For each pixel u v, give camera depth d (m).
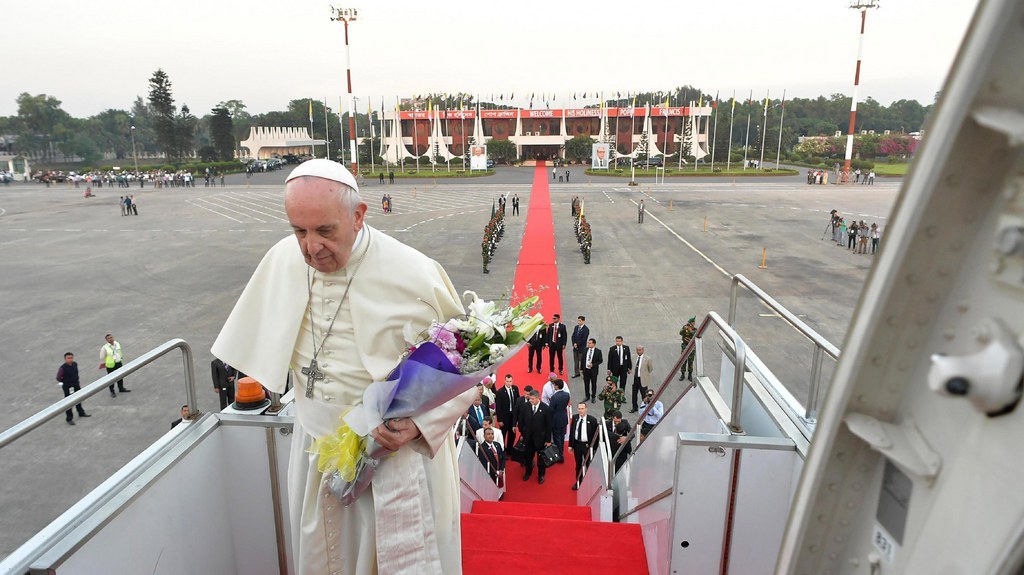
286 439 2.69
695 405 3.44
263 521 2.78
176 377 13.19
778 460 2.77
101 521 1.96
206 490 2.60
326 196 1.76
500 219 30.08
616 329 16.42
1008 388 0.76
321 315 1.99
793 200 44.75
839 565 1.15
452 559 2.17
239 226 34.25
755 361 3.65
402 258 2.00
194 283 21.25
